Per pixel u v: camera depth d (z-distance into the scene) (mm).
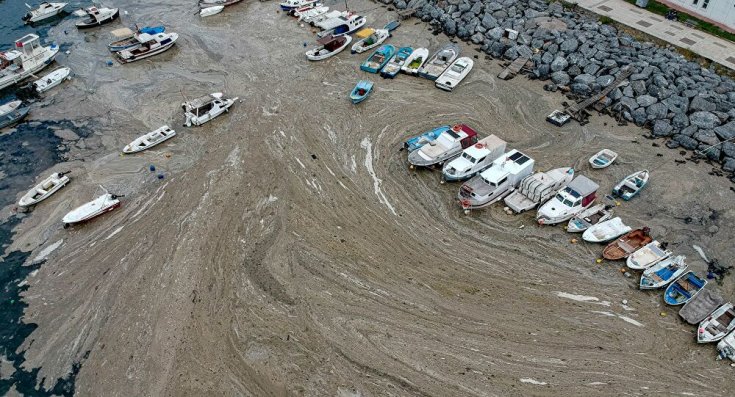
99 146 39281
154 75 47312
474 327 25953
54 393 24234
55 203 34312
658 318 26078
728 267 28375
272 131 39625
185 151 38188
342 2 57375
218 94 42375
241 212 32938
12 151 38969
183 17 56500
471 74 44906
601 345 24984
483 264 29156
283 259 29781
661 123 37156
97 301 28109
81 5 59844
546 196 32344
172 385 24141
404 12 53031
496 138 35531
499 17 49531
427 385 23625
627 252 28953
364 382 23875
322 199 33594
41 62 47938
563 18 48250
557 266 28906
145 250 30750
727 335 24547
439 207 32812
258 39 51938
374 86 44062
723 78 39844
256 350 25344
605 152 35656
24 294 28766
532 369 24094
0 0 61156
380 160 36469
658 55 42344
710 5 45812
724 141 35156
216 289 28297
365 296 27609
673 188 33281
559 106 40750
